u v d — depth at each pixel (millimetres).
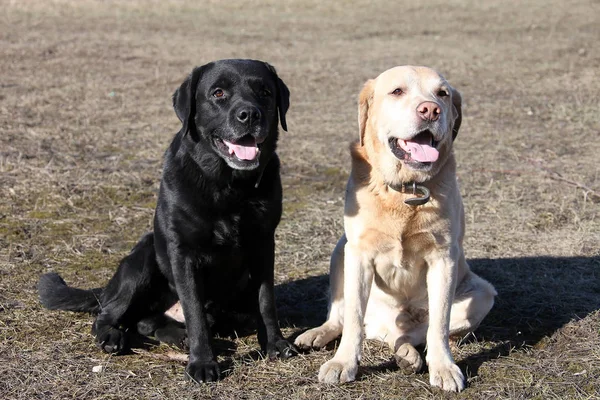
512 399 4352
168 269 5211
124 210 8008
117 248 7031
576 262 6723
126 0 30219
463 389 4523
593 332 5309
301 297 6160
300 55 19453
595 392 4434
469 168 9688
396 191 4723
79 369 4750
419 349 5230
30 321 5457
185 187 4902
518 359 4945
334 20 26406
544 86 15461
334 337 5266
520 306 5895
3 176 8828
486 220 7832
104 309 5309
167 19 25906
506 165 9828
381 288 5254
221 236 4938
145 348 5195
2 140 10547
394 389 4539
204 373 4617
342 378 4574
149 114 12828
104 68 17156
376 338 5379
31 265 6516
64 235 7277
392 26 24953
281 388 4531
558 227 7605
